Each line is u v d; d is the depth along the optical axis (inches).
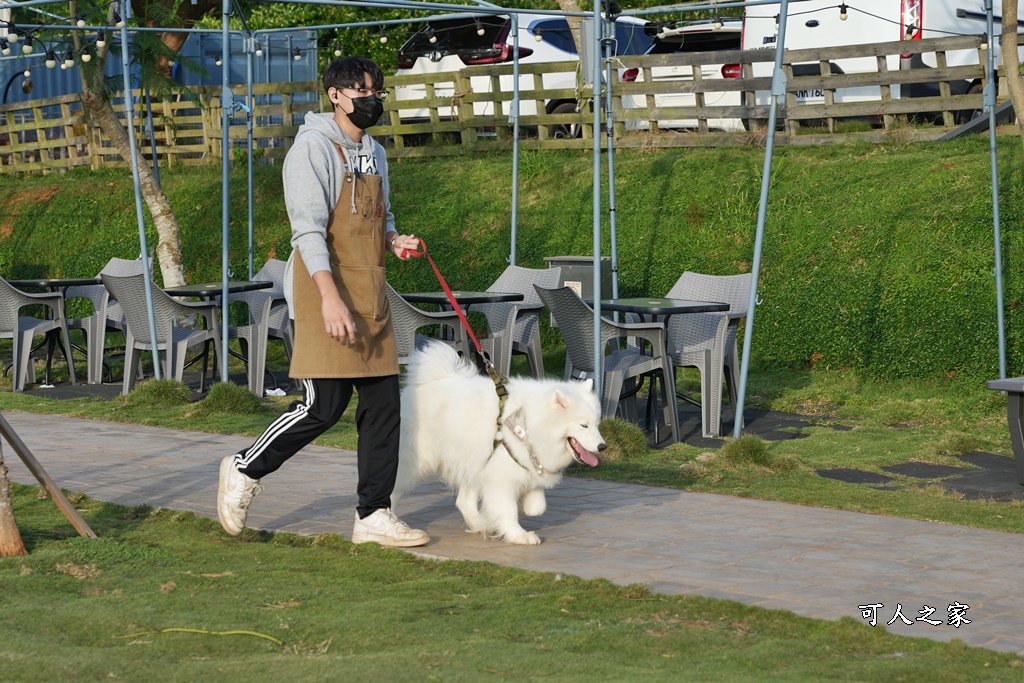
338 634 182.9
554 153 745.6
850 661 175.3
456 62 828.6
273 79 1053.2
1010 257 505.0
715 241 601.3
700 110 713.6
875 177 596.7
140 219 473.7
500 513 252.8
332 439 392.2
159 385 470.3
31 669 160.7
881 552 249.6
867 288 528.4
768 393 497.0
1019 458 325.4
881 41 696.4
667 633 189.5
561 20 804.6
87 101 656.4
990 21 477.4
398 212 717.3
